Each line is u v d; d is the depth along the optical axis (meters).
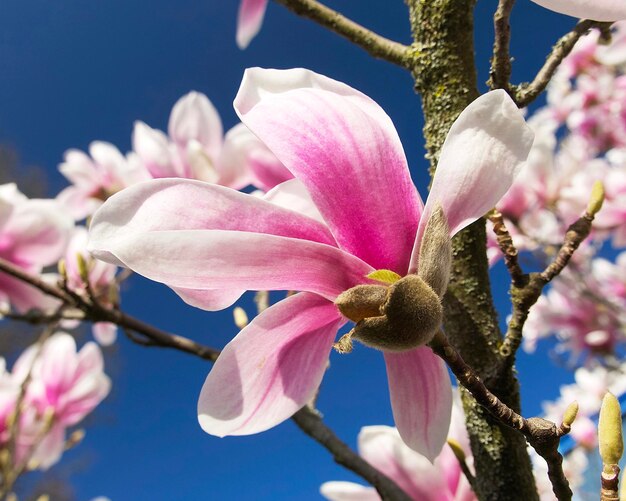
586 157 1.43
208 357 0.50
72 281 0.64
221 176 0.55
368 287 0.19
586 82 1.49
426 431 0.23
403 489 0.36
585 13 0.18
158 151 0.63
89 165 0.78
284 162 0.21
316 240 0.21
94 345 0.74
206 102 0.64
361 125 0.21
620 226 1.01
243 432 0.21
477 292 0.31
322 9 0.37
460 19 0.33
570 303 1.34
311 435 0.41
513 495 0.29
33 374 0.71
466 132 0.20
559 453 0.21
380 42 0.36
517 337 0.28
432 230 0.19
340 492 0.39
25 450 0.68
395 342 0.19
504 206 0.98
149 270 0.19
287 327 0.22
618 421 0.21
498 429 0.30
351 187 0.21
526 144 0.20
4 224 0.62
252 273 0.20
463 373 0.21
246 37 0.46
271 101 0.22
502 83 0.28
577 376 1.34
